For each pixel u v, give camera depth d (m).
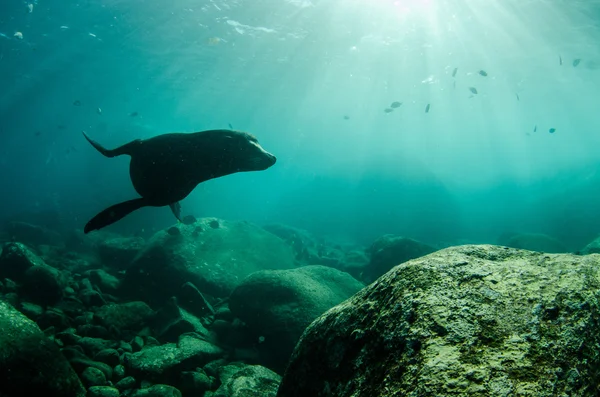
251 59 28.30
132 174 4.28
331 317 2.08
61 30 23.91
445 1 17.95
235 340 7.98
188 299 9.16
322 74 32.19
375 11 19.36
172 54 27.64
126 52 27.83
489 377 1.14
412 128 68.81
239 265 12.15
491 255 1.96
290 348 7.42
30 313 7.23
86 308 8.41
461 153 130.88
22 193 45.69
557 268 1.65
